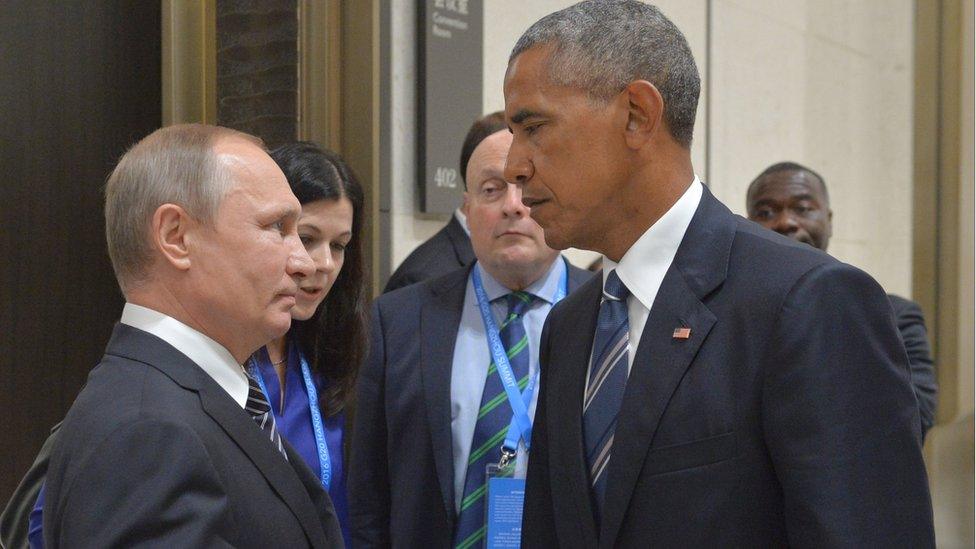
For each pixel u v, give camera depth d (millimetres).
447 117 3279
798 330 1262
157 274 1288
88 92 2873
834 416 1238
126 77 2971
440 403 2111
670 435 1324
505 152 2176
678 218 1422
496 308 2238
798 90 5180
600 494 1400
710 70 4500
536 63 1401
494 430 2086
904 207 5840
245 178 1298
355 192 2016
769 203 3148
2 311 2666
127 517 1076
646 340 1379
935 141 5711
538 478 1587
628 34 1380
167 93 2943
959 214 5652
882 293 1306
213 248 1275
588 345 1522
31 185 2734
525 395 2117
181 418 1169
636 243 1437
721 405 1300
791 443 1245
